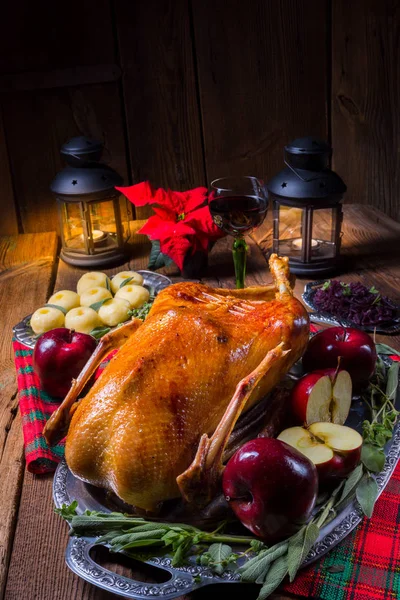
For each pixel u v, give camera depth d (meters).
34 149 1.71
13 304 1.37
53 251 1.59
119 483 0.86
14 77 1.65
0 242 1.66
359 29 1.68
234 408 0.86
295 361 1.00
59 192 1.44
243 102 1.74
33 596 0.83
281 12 1.67
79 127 1.71
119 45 1.66
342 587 0.81
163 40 1.67
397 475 0.94
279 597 0.81
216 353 0.91
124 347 0.94
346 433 0.91
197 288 1.04
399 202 1.77
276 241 1.45
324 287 1.29
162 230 1.38
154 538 0.83
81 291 1.33
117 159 1.75
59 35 1.64
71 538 0.84
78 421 0.88
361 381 1.04
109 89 1.69
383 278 1.40
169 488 0.86
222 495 0.89
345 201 1.81
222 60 1.70
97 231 1.50
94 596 0.83
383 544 0.86
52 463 0.97
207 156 1.77
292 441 0.90
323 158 1.37
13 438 1.04
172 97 1.71
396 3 1.63
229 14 1.67
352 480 0.88
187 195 1.43
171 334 0.92
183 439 0.87
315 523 0.85
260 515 0.82
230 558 0.81
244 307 1.00
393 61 1.68
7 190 1.72
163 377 0.88
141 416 0.86
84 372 0.96
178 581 0.80
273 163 1.79
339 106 1.75
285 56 1.71
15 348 1.19
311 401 0.95
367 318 1.22
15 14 1.61
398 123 1.71
